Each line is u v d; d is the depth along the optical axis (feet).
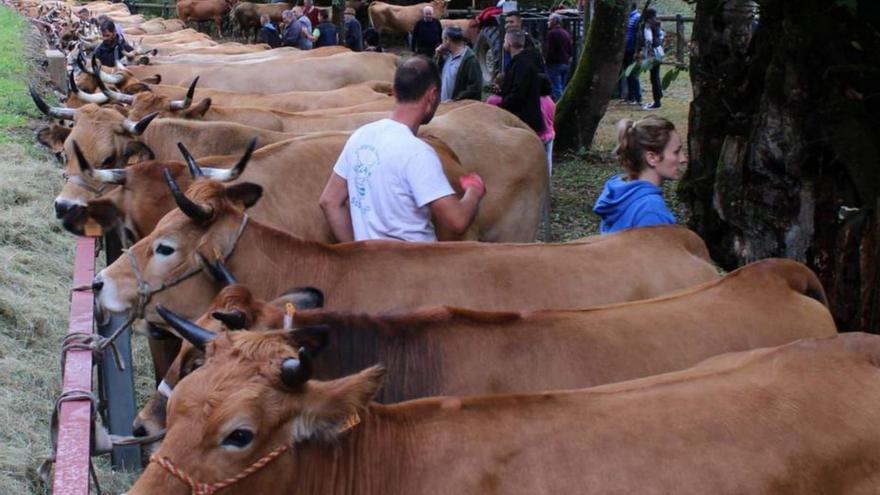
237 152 26.40
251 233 16.71
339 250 16.80
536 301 16.57
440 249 16.85
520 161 27.61
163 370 21.18
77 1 106.32
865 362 11.96
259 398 10.04
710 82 27.53
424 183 17.07
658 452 10.73
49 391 21.29
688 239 17.97
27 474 18.20
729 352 14.35
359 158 17.37
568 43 59.98
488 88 60.44
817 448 11.09
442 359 13.47
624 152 18.28
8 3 87.30
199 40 71.87
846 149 22.62
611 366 13.92
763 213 24.76
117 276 16.58
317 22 72.33
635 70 26.11
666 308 14.85
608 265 17.07
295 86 43.32
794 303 15.44
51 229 30.42
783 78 23.47
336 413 10.28
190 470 9.99
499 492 10.59
